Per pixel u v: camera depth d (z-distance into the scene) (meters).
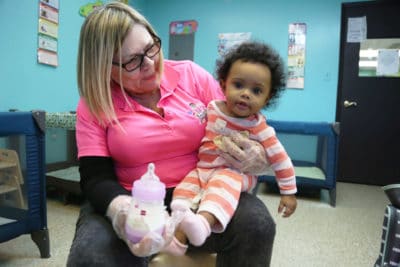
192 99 0.90
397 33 2.90
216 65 0.93
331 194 2.29
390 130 3.00
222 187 0.73
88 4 2.75
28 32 2.23
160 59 0.81
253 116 0.84
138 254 0.52
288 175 0.84
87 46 0.73
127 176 0.80
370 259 1.47
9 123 1.25
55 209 2.03
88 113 0.77
